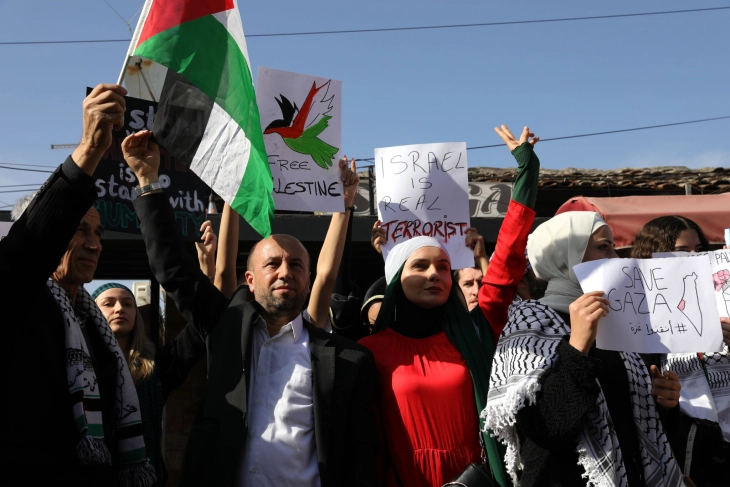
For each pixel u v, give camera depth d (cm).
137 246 821
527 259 392
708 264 288
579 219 316
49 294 264
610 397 282
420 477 321
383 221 441
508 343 292
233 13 344
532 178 353
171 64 325
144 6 332
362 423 313
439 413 326
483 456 327
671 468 281
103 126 241
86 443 251
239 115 330
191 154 327
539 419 270
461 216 439
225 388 315
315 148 418
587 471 266
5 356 241
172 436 883
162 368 391
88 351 286
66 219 240
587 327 269
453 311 357
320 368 317
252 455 305
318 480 306
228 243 398
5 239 243
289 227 827
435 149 446
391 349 347
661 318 284
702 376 353
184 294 337
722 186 1145
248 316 329
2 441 234
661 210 825
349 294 424
